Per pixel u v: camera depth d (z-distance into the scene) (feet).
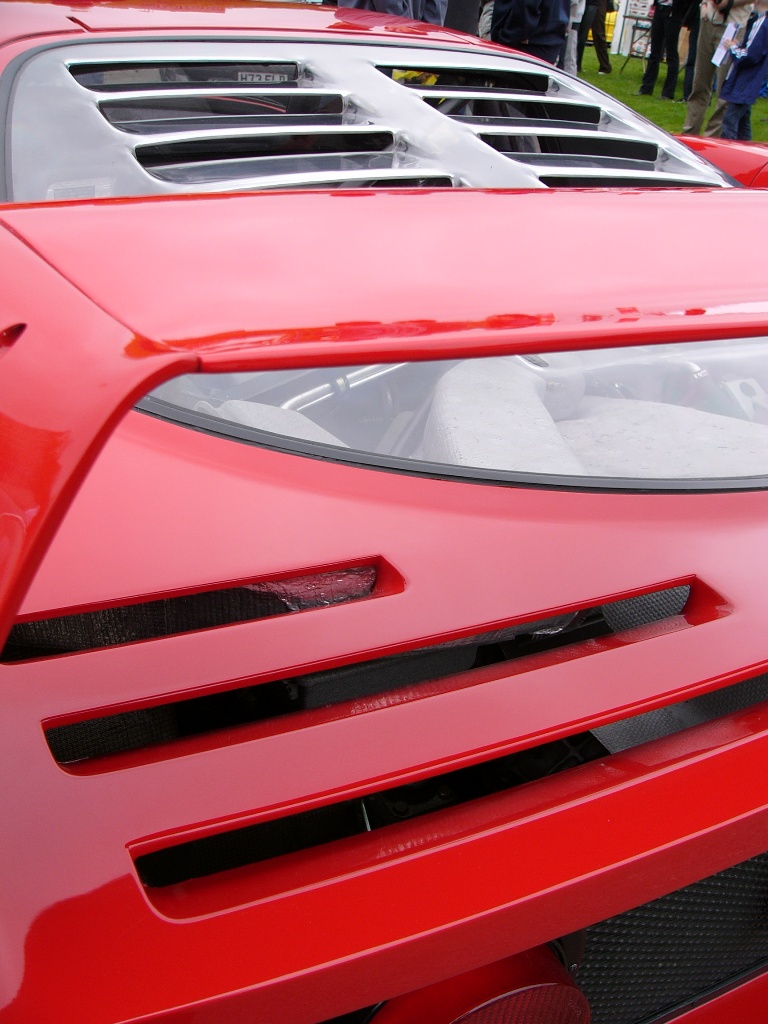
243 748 2.51
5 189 4.68
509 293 2.87
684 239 3.70
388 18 8.05
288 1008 2.17
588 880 2.48
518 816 2.59
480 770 3.49
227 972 2.15
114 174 5.00
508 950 2.40
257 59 6.31
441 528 3.10
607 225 3.73
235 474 3.11
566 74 7.67
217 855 3.13
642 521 3.33
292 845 3.21
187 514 2.94
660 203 4.10
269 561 2.84
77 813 2.31
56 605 2.62
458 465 3.35
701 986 3.30
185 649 2.65
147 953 2.15
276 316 2.33
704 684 2.89
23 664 2.57
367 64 6.63
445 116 6.14
